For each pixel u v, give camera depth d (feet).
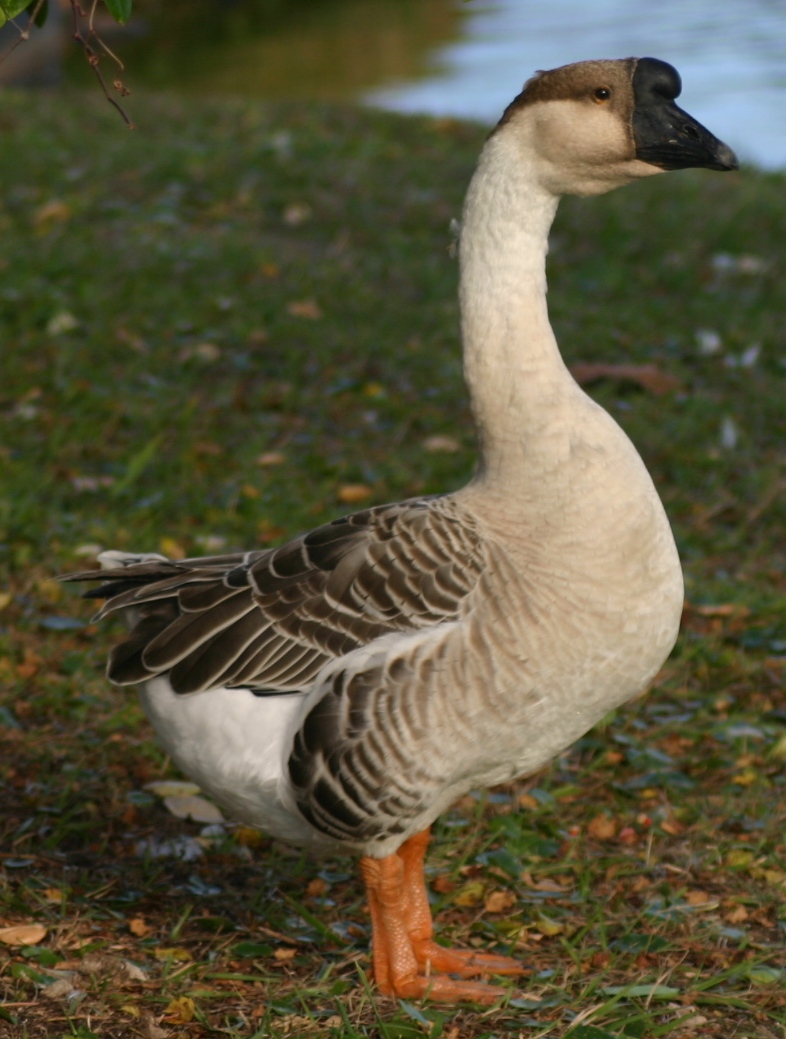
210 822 30.27
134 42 158.10
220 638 23.52
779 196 83.51
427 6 180.96
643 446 51.01
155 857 28.81
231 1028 22.47
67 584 38.50
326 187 78.89
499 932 26.37
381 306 62.64
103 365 53.16
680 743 33.83
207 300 60.54
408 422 51.60
